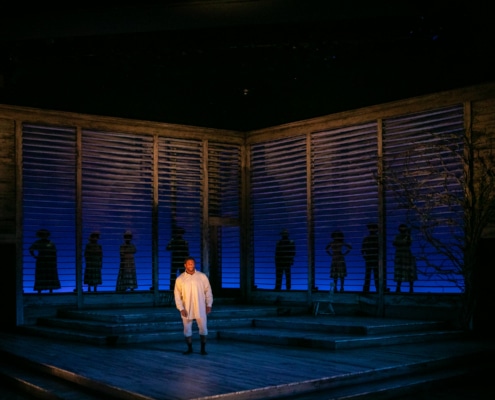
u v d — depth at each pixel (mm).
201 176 14867
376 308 12602
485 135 11141
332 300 13219
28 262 12844
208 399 6387
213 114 14758
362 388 7414
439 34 10961
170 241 14344
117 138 13992
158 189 14375
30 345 10164
